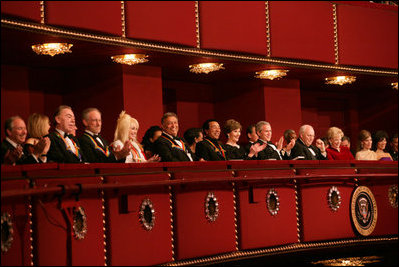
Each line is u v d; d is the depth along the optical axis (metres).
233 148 9.03
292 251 8.91
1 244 5.67
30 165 5.84
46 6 7.98
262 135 9.41
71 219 6.27
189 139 9.59
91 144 7.39
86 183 6.56
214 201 8.05
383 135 11.19
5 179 5.64
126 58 9.52
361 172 9.89
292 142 9.41
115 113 10.13
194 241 7.75
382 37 12.27
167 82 12.02
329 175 9.20
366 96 14.95
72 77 10.41
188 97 12.33
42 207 6.03
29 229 6.03
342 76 12.39
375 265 9.52
